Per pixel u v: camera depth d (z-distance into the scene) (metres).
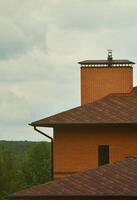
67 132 55.66
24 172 141.00
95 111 56.03
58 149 55.75
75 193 43.41
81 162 55.44
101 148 55.31
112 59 60.09
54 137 55.75
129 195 42.50
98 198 43.06
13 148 170.75
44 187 44.47
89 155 55.41
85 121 54.84
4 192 136.12
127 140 55.06
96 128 55.38
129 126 54.84
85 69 59.78
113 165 46.31
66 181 44.81
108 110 56.06
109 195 42.75
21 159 149.00
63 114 55.88
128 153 55.00
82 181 44.59
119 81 59.22
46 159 141.75
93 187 43.78
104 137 55.28
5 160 139.62
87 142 55.44
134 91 59.53
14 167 141.38
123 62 59.38
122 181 44.16
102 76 59.47
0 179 137.62
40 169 141.00
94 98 59.47
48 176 140.88
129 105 56.75
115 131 55.22
